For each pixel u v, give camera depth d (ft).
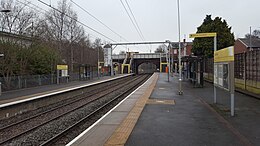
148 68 520.42
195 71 99.09
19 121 45.55
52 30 174.81
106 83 136.98
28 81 116.57
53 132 37.73
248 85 68.64
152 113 41.04
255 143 25.35
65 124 43.14
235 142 25.67
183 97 62.03
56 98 72.49
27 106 57.67
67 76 152.87
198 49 116.57
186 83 111.04
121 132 29.55
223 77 43.29
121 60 329.93
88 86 103.91
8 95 81.71
